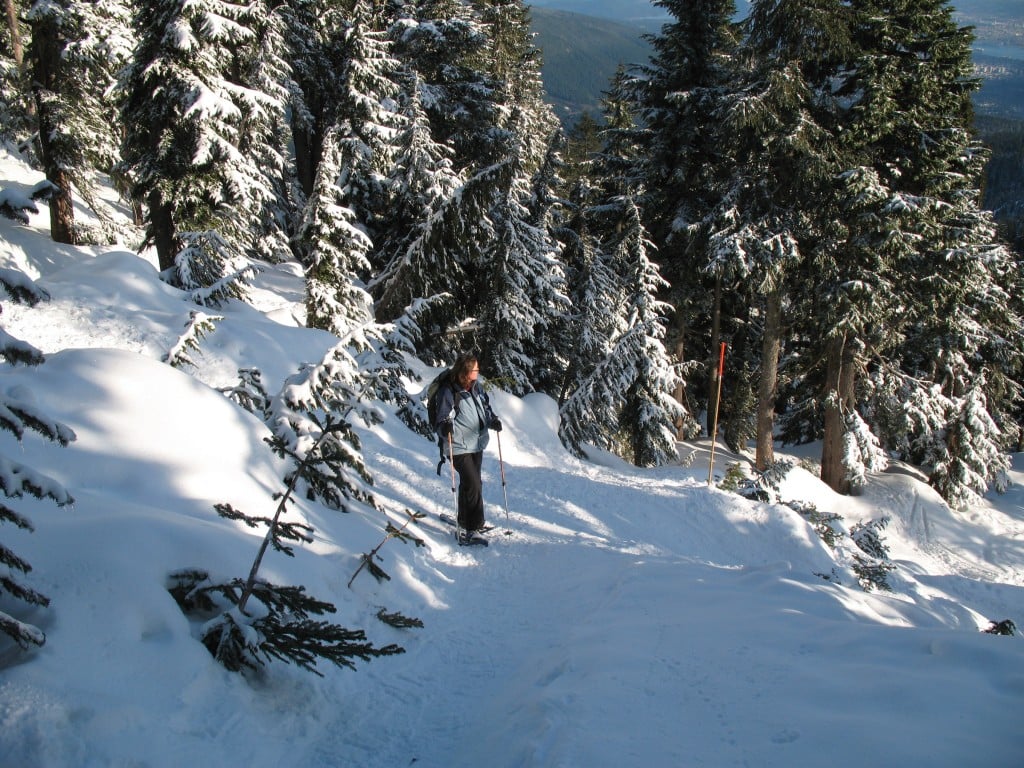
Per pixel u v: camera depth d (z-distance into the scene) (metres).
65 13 16.45
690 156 20.48
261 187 16.53
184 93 14.59
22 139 21.36
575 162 34.12
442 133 24.34
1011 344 23.72
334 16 23.39
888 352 23.50
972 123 20.94
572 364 17.58
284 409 5.10
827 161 16.64
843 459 19.91
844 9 16.48
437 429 5.55
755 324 25.78
